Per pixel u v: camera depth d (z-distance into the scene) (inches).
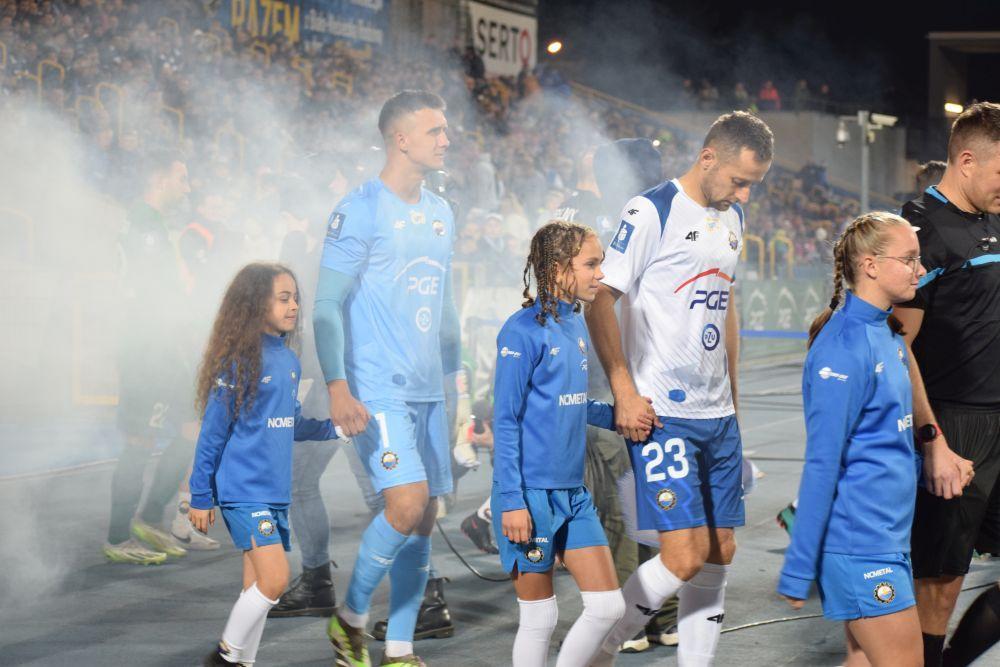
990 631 143.0
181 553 229.1
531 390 138.2
